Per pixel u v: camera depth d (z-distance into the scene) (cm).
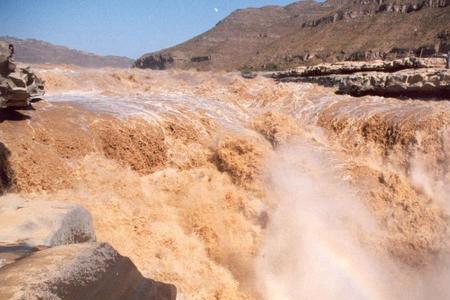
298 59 9856
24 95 1100
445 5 8681
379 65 2219
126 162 1251
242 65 11156
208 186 1288
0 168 999
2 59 1037
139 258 953
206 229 1147
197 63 12688
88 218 701
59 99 1475
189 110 1518
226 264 1120
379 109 1590
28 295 346
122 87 2191
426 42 7744
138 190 1180
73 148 1151
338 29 10325
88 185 1112
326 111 1703
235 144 1368
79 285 385
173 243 1047
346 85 2000
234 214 1218
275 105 1878
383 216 1183
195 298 970
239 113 1694
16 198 715
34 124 1145
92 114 1302
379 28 9312
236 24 14812
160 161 1322
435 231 1152
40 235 568
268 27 14550
